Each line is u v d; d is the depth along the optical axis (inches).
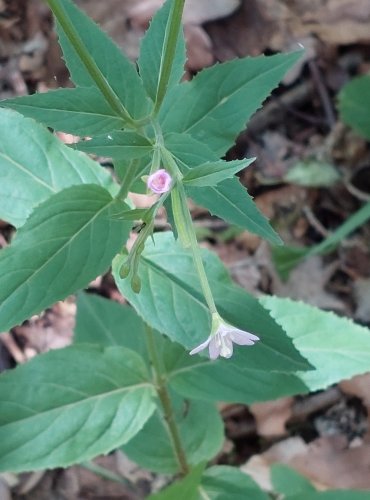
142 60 5.0
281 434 9.3
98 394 6.6
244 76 5.6
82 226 5.1
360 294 10.4
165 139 4.6
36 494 8.6
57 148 6.1
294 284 10.5
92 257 5.0
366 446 9.0
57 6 4.2
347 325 6.9
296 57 5.6
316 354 6.8
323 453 9.1
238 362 5.3
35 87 10.8
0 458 6.3
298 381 6.7
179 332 5.4
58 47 10.8
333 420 9.4
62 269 5.0
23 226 5.0
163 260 5.7
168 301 5.5
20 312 4.8
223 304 5.5
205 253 5.7
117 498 8.7
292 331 6.9
